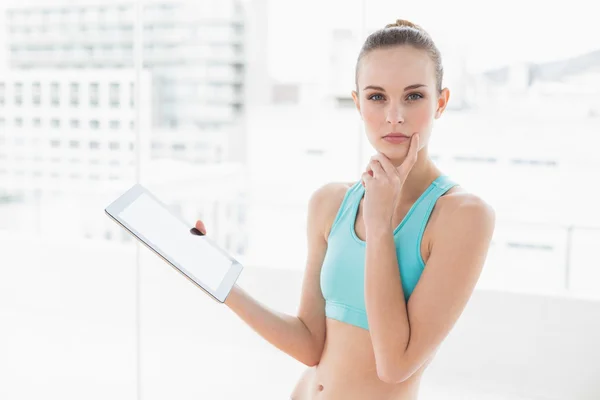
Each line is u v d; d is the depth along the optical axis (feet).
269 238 29.60
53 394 9.26
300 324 3.31
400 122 2.70
